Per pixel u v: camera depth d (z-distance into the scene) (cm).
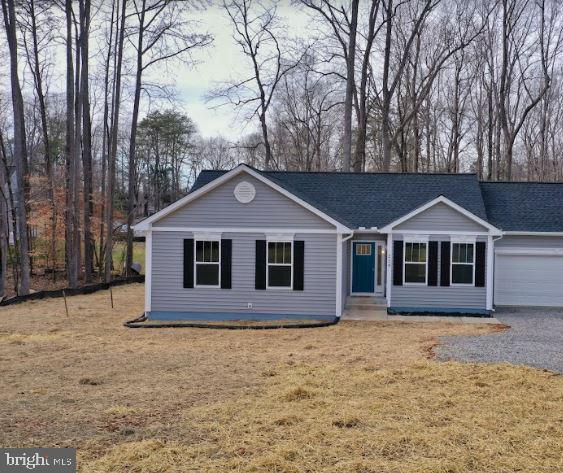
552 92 4316
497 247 2002
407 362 1138
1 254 2539
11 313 1908
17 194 2561
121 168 5675
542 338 1405
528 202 2103
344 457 672
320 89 4481
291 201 1739
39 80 3191
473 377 1005
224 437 733
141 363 1154
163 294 1766
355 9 2916
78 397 902
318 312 1736
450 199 1906
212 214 1753
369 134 3909
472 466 650
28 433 741
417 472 631
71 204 2672
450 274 1828
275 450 688
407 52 3148
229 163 6419
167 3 2875
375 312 1862
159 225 1759
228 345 1367
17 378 1028
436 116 4397
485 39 3734
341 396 905
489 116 3853
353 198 2067
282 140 4962
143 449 684
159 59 3011
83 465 645
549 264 1995
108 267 2872
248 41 3381
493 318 1769
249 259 1750
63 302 2186
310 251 1738
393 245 1853
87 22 2769
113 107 3127
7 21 2441
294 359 1183
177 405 861
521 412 823
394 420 794
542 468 644
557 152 4547
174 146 5784
